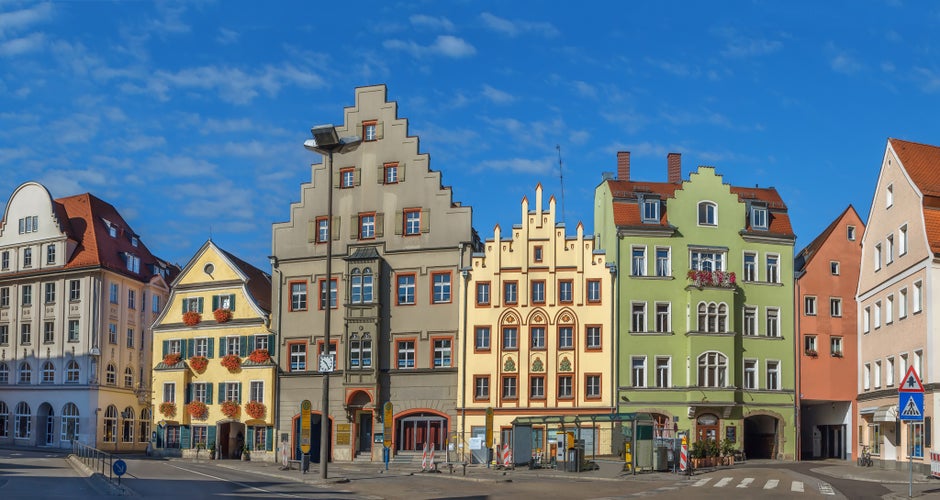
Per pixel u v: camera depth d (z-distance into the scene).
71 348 86.38
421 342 68.38
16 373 88.31
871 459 57.34
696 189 68.50
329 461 68.44
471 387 66.75
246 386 72.25
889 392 55.97
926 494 34.03
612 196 68.44
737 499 31.78
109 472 38.69
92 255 87.62
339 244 71.31
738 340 67.31
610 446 52.75
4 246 90.25
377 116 71.69
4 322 89.50
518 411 65.94
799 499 31.80
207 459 71.56
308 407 47.19
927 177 54.81
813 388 68.38
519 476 46.59
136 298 92.44
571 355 66.12
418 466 60.38
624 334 66.19
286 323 71.94
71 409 85.75
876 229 60.44
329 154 42.44
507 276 67.44
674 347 66.44
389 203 70.56
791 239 69.38
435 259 68.88
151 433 74.38
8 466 50.50
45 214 89.19
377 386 68.31
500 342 66.81
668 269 67.38
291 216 72.81
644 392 65.69
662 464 47.69
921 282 52.28
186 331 75.25
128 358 90.44
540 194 67.94
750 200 69.50
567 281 67.00
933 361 50.16
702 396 65.44
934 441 49.38
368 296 69.62
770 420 68.06
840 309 70.06
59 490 33.50
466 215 68.75
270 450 70.75
